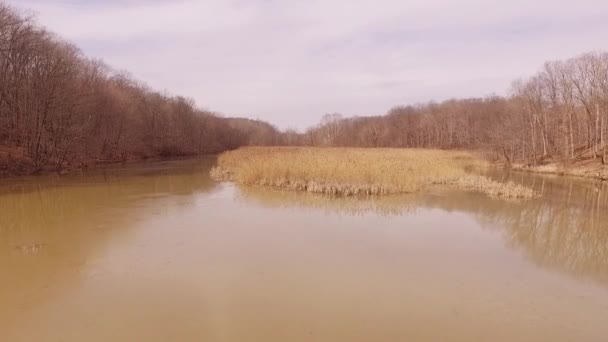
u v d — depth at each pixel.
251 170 21.38
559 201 16.86
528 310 6.55
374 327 5.88
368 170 19.70
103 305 6.51
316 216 13.30
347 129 92.44
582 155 32.44
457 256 9.37
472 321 6.12
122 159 41.88
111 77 52.53
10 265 8.38
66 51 36.12
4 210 14.20
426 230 11.70
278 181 19.95
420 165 24.28
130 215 13.28
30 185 21.12
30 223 12.11
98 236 10.63
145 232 11.06
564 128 34.56
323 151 38.09
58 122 29.52
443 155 39.34
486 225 12.47
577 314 6.45
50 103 28.42
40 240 10.25
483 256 9.41
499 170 32.72
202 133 67.44
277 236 10.77
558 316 6.36
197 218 12.88
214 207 14.74
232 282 7.54
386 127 85.31
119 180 23.77
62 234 10.82
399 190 18.33
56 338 5.48
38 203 15.62
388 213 13.92
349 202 15.88
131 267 8.30
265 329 5.77
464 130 68.31
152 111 53.62
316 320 6.07
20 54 27.62
